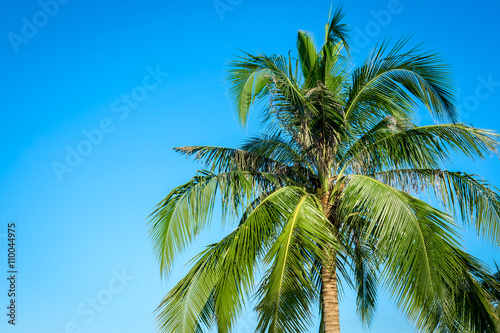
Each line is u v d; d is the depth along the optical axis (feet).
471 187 34.63
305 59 42.11
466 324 29.19
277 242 29.27
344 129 35.96
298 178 38.78
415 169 36.19
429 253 28.50
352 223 36.32
